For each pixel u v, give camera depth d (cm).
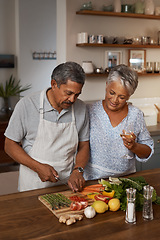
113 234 145
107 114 214
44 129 198
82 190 186
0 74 663
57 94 181
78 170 195
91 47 417
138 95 458
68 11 397
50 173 185
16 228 147
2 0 645
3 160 464
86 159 208
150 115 412
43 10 666
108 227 151
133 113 215
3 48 661
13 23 663
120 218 159
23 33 654
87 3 394
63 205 167
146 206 159
